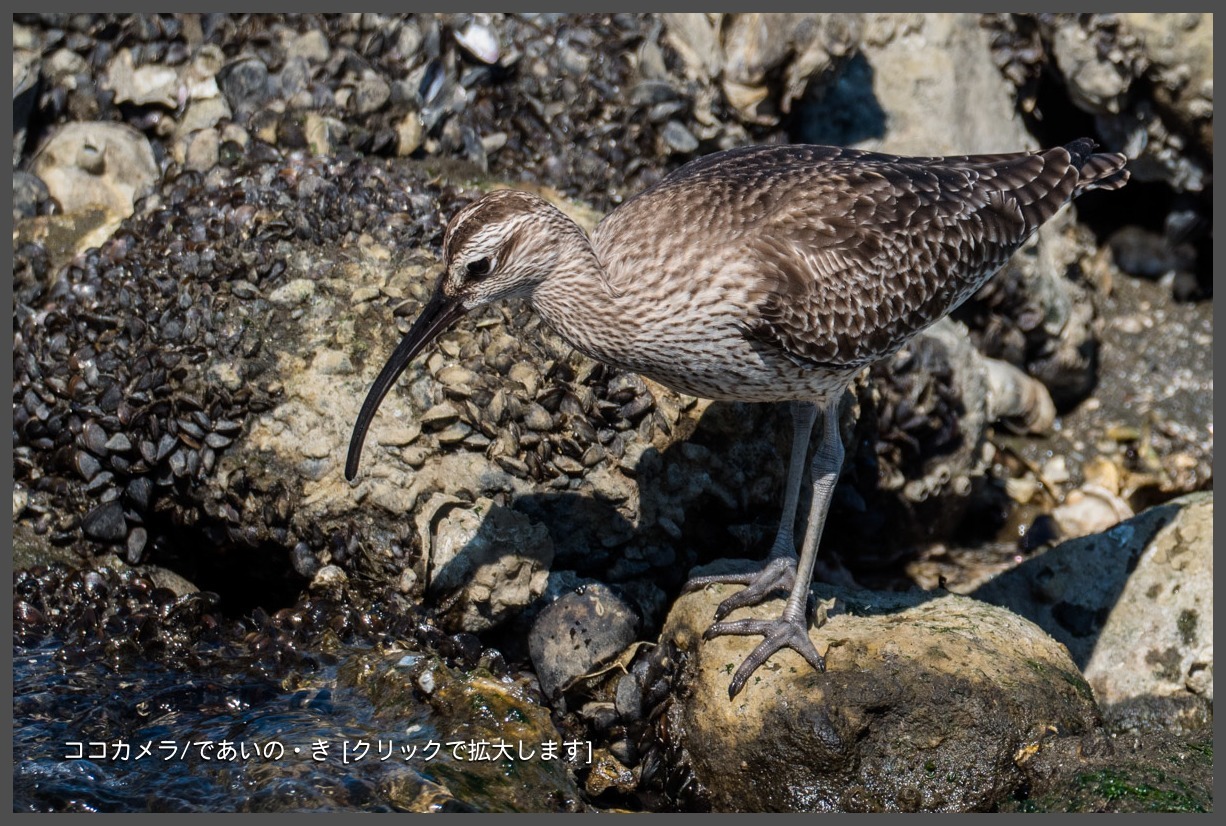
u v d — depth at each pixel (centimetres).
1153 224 1288
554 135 1166
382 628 906
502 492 923
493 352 943
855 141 1207
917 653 816
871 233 830
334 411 923
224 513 923
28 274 1037
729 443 953
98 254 1023
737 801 808
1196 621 941
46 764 784
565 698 876
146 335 968
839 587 914
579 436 931
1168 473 1177
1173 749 805
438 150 1127
